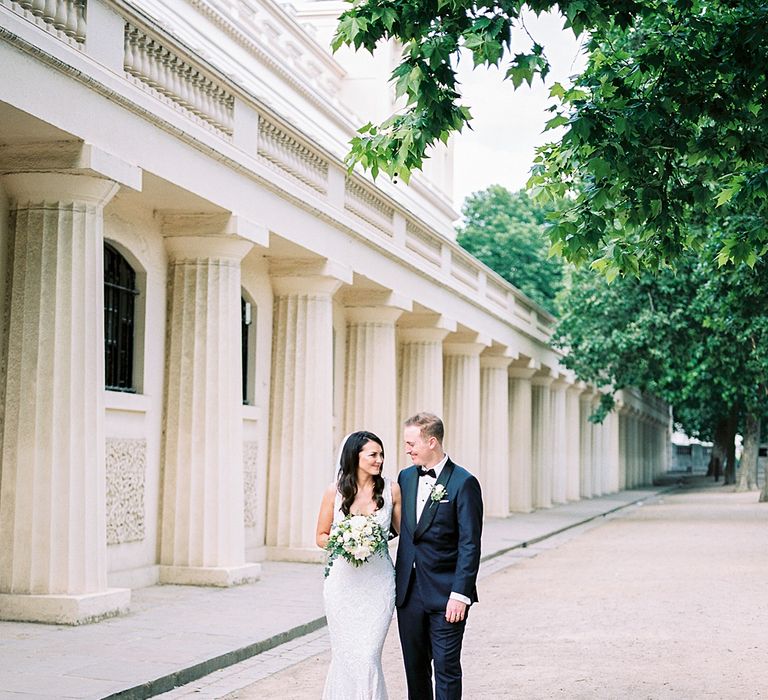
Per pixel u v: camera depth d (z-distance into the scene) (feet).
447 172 136.56
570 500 155.43
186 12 72.49
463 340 102.53
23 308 39.81
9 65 34.04
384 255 74.49
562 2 31.83
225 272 52.70
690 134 37.81
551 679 32.30
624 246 40.22
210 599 46.44
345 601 23.88
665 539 87.30
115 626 38.65
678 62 37.01
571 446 156.25
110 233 47.57
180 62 46.21
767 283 75.36
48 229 39.91
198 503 51.80
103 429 41.06
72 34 38.09
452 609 23.06
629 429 221.87
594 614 46.11
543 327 132.77
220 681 32.04
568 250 37.58
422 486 24.00
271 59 84.43
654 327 116.37
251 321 63.00
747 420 180.24
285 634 38.78
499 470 113.39
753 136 37.60
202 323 52.34
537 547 81.92
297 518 63.57
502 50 30.12
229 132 50.80
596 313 121.49
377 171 33.83
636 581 58.23
